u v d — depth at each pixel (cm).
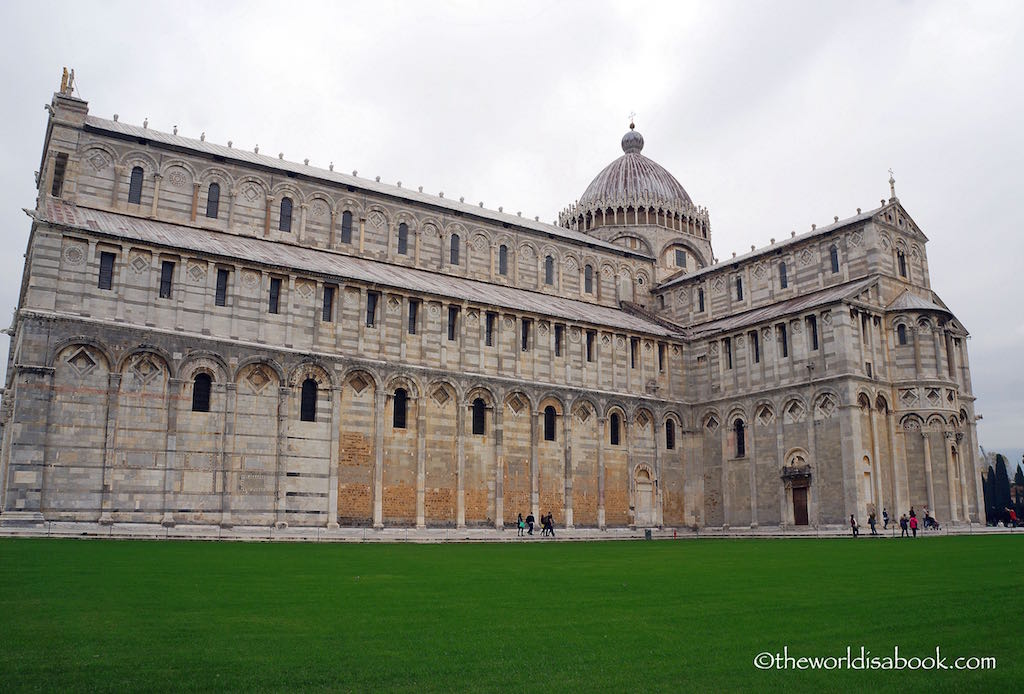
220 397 5725
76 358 5266
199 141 7525
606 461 7688
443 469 6675
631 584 2642
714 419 8175
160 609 1950
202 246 5944
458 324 6981
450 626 1780
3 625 1703
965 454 7694
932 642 1625
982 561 3447
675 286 9581
